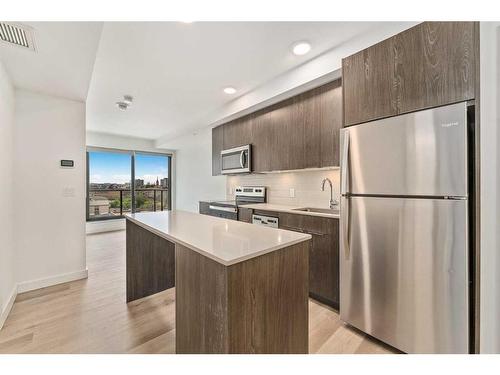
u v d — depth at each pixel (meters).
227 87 2.88
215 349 1.07
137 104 3.45
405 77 1.50
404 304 1.47
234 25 1.75
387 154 1.53
